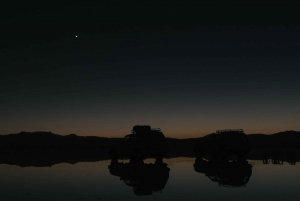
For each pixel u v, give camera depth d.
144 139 26.83
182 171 25.33
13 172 25.45
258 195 14.84
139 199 14.25
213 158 28.62
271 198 14.09
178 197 14.64
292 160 33.91
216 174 23.17
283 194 15.00
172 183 19.09
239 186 17.64
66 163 34.28
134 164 26.61
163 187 17.62
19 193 15.97
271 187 17.09
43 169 27.78
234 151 27.20
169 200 13.96
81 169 27.55
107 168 28.28
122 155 28.08
